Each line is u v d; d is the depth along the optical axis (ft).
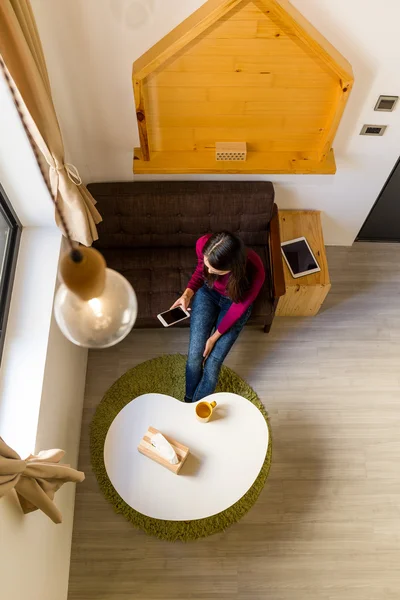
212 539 9.54
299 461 10.23
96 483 9.95
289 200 11.01
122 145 9.73
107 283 4.69
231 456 8.74
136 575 9.31
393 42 8.01
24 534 7.31
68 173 7.95
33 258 8.97
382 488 10.04
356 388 10.93
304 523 9.70
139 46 8.07
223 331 9.64
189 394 10.25
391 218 11.95
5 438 7.59
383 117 9.22
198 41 7.95
